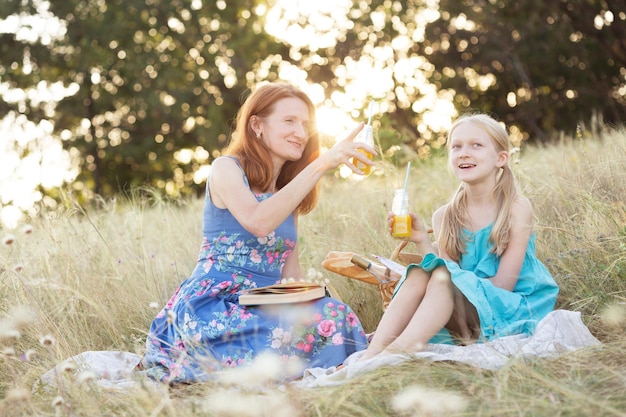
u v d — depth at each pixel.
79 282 4.16
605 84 19.25
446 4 19.14
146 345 3.30
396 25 20.06
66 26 20.25
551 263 3.88
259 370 2.32
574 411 2.20
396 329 3.09
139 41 20.53
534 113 19.14
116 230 5.27
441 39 19.81
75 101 20.69
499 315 3.14
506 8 18.83
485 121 3.51
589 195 4.17
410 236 3.63
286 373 2.99
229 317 3.19
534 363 2.62
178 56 20.64
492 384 2.45
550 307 3.37
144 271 4.50
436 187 6.02
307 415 2.36
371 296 4.10
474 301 3.04
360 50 20.55
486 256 3.45
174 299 3.39
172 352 3.15
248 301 3.17
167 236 5.34
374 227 5.12
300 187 3.23
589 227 3.97
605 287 3.57
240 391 2.44
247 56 20.81
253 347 3.11
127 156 20.78
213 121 19.92
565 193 4.64
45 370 3.03
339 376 2.76
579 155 5.84
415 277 3.14
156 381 3.00
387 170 5.84
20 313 3.11
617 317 2.95
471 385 2.45
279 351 3.11
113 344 3.78
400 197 3.61
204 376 2.93
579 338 2.97
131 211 5.52
